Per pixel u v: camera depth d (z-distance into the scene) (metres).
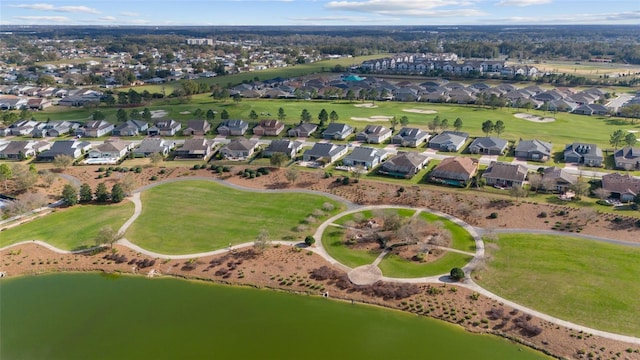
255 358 64.88
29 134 184.38
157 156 142.88
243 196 120.44
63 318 75.25
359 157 139.50
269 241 96.94
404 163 131.12
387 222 97.75
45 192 124.56
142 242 98.62
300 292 81.56
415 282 82.56
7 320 74.94
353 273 85.62
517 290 79.00
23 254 94.69
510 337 69.38
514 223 100.56
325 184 125.31
